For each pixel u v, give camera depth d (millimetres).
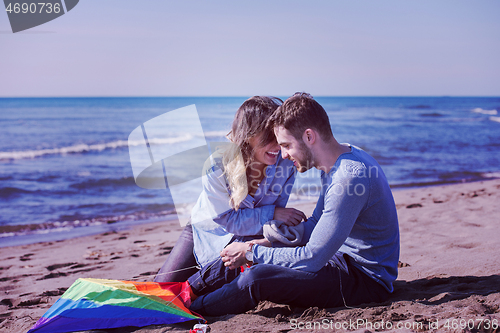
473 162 11328
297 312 2025
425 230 4117
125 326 1939
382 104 47812
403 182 8648
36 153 14664
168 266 2412
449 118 30016
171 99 54219
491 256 3016
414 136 19109
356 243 2029
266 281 1971
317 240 1888
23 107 35906
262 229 2301
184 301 2221
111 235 5289
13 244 4914
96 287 2164
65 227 5895
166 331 1872
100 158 13820
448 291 2252
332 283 1983
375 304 2047
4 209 7117
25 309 2607
